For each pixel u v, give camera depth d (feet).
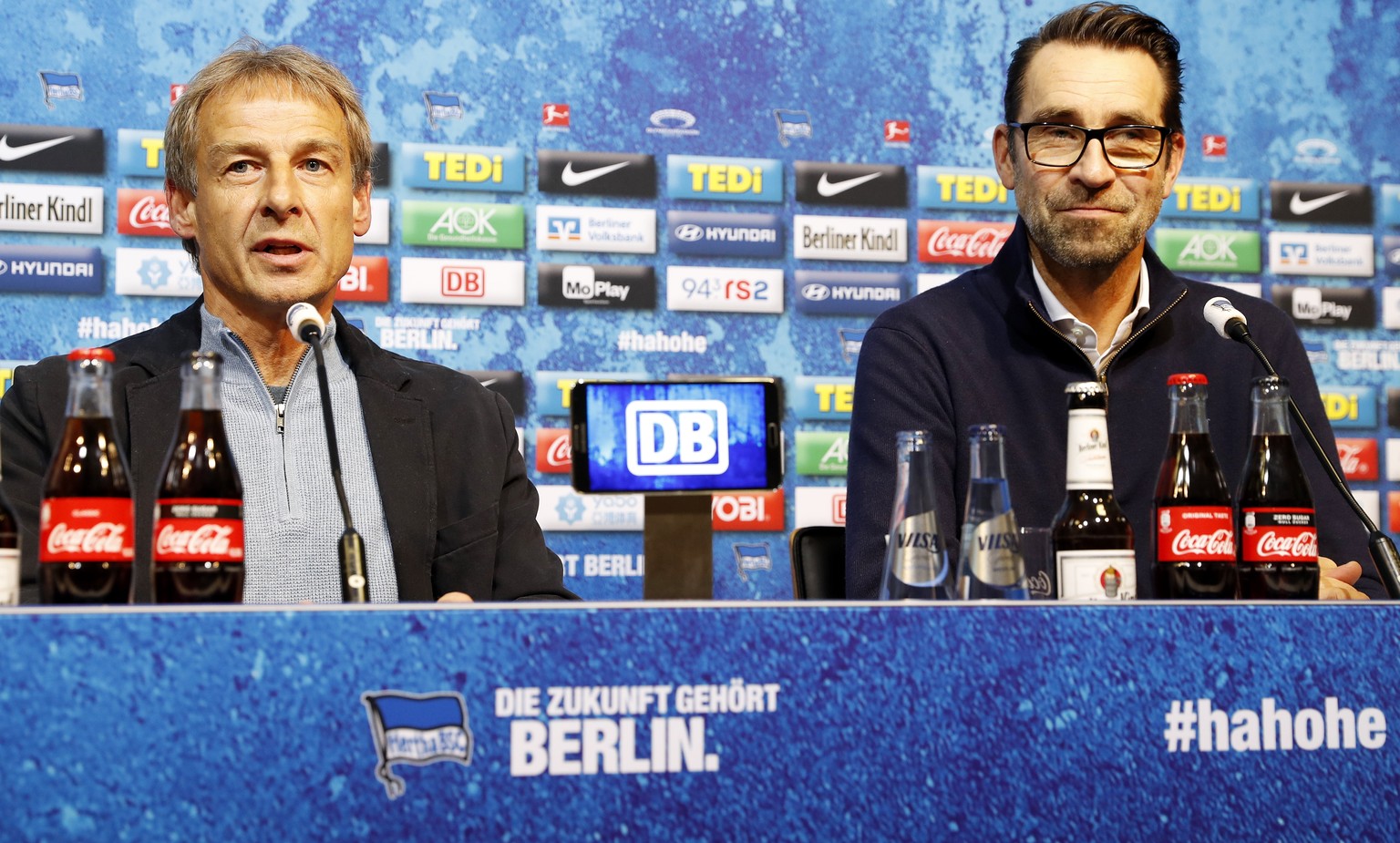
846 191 10.57
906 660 2.53
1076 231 5.34
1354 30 11.25
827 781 2.48
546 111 10.16
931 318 5.72
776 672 2.48
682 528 3.24
